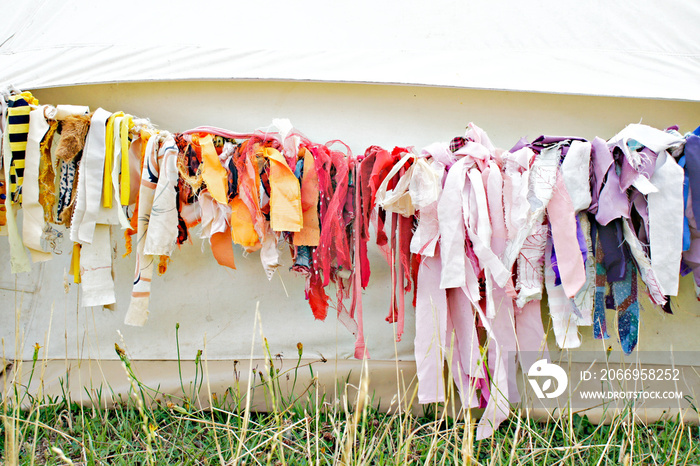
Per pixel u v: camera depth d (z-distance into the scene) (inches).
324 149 67.7
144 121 69.2
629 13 75.7
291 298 81.3
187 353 81.4
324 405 72.5
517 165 66.7
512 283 67.1
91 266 65.8
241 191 64.2
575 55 75.7
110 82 75.2
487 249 63.2
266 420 71.5
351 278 70.7
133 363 80.1
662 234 64.2
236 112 80.4
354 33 76.0
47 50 75.3
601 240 67.6
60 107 64.4
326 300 72.5
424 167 63.4
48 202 68.0
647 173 64.0
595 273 70.0
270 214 66.2
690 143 63.7
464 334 69.7
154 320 81.7
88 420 68.4
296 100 80.4
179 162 65.1
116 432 65.7
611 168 65.0
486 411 64.4
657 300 64.9
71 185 66.7
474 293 65.1
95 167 64.2
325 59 75.5
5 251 82.7
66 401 72.3
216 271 81.6
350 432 47.0
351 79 75.2
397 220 70.2
